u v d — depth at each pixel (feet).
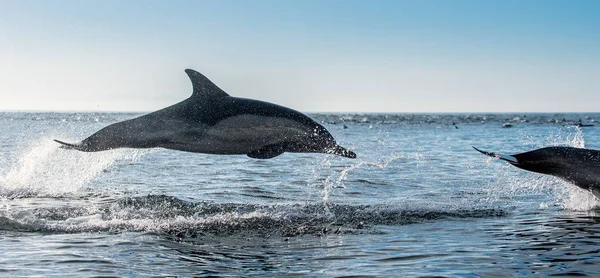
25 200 51.01
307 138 39.45
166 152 110.73
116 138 39.93
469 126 335.67
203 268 29.84
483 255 32.30
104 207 47.21
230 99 40.98
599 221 41.81
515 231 38.58
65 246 34.12
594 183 41.04
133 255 32.24
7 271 29.07
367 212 45.34
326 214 44.45
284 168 81.87
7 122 356.79
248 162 91.61
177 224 40.57
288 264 30.71
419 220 42.60
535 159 41.65
